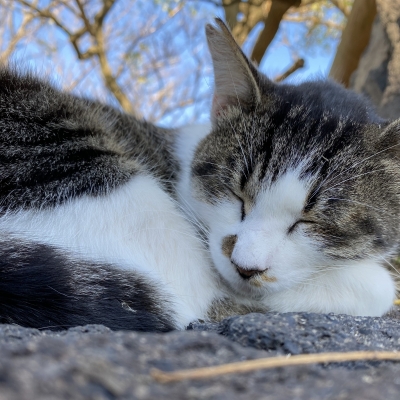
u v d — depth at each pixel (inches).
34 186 12.4
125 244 12.3
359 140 12.8
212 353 7.1
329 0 35.8
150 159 15.0
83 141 13.3
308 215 12.3
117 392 5.6
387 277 13.3
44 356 6.1
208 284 12.9
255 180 12.7
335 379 6.8
